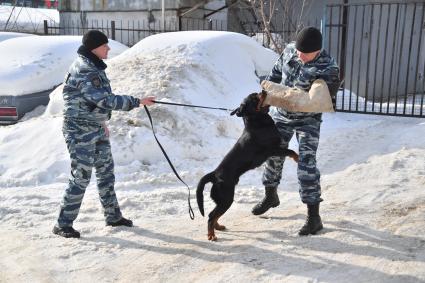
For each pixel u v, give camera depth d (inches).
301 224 182.5
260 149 170.4
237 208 204.5
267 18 586.9
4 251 161.5
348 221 182.9
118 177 240.5
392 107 449.7
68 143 169.6
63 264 152.1
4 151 262.2
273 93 169.5
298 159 173.3
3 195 217.5
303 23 546.9
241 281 138.7
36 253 159.6
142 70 328.2
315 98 162.2
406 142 300.5
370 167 253.8
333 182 235.9
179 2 596.4
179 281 140.5
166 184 235.5
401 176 236.4
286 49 181.6
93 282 140.6
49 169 245.0
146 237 173.0
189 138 277.3
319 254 154.8
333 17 536.4
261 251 158.7
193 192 224.4
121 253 159.9
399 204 199.5
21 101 326.6
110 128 268.1
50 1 1248.8
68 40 391.9
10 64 346.9
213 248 162.6
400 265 144.9
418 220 180.7
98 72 164.7
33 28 836.6
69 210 172.6
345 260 149.9
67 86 167.2
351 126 361.4
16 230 179.2
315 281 136.9
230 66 356.8
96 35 163.6
